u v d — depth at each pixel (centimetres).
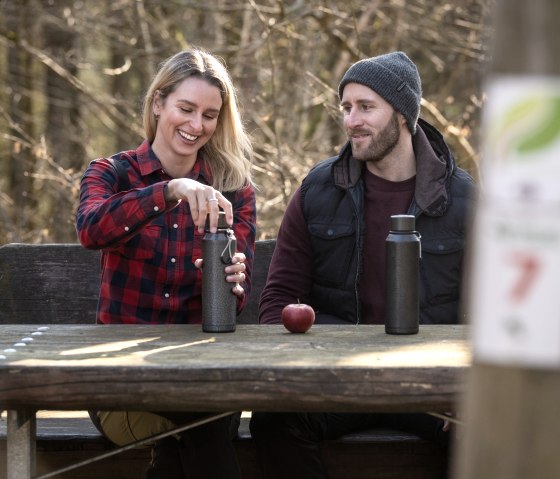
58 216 1032
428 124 532
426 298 499
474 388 183
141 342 390
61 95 1369
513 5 174
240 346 380
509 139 175
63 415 514
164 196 418
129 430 427
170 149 481
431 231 504
